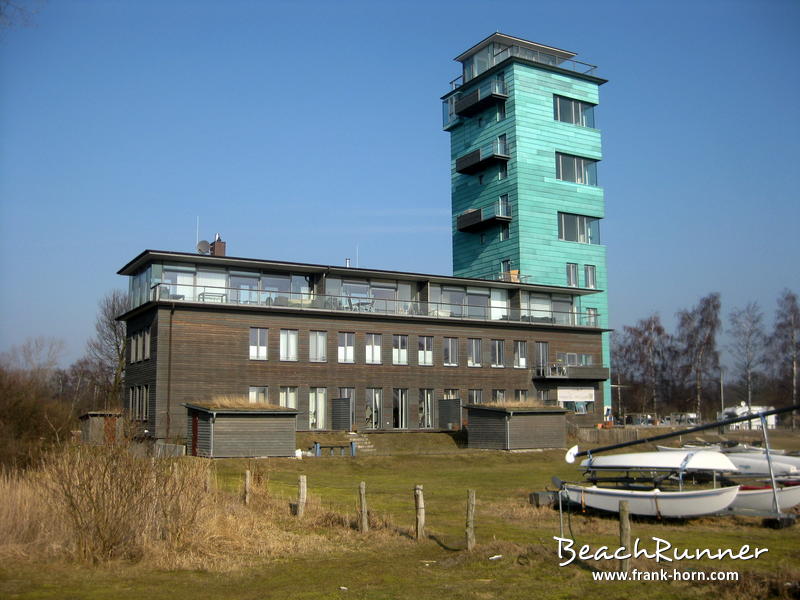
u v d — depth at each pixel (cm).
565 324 5388
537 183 5756
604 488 1931
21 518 1376
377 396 4566
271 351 4216
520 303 5272
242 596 1098
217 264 4228
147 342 4081
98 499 1327
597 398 5438
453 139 6400
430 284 4991
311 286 4559
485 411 4038
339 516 1719
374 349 4594
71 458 1407
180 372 3925
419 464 3428
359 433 4269
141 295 4222
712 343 7525
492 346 5056
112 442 1463
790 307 7094
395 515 1853
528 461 3659
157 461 1484
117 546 1323
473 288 5172
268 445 3325
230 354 4084
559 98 6019
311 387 4331
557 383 5275
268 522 1664
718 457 1816
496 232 5884
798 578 1122
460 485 2642
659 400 8338
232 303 4125
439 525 1709
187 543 1391
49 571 1221
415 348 4731
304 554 1386
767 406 7344
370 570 1265
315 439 4031
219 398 3497
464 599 1084
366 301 4622
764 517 1697
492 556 1344
